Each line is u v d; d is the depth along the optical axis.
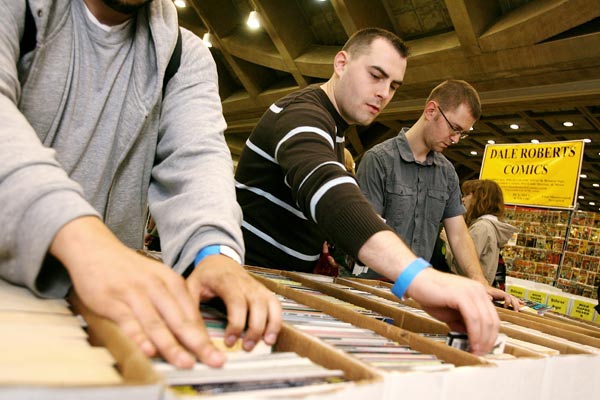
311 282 0.96
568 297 2.81
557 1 4.68
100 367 0.29
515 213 4.35
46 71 0.69
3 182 0.41
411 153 1.83
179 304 0.41
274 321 0.47
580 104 5.89
